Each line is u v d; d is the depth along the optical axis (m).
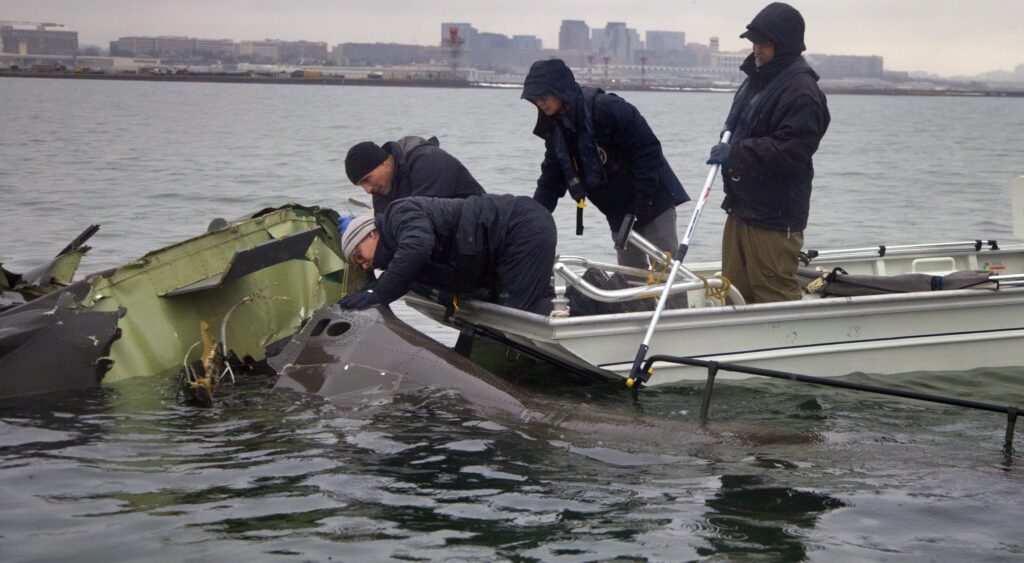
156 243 12.42
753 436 5.30
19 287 6.64
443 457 4.96
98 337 6.04
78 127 40.59
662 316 6.30
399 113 65.75
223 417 5.55
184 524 4.23
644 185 7.04
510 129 46.59
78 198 16.91
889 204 18.34
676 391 6.38
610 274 7.62
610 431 5.27
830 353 6.74
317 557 3.94
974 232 14.85
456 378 5.71
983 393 6.50
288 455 4.99
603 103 6.87
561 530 4.19
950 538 4.15
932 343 6.95
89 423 5.45
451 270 6.43
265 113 61.56
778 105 6.80
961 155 33.19
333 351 5.89
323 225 7.22
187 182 20.03
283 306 6.85
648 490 4.60
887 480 4.77
